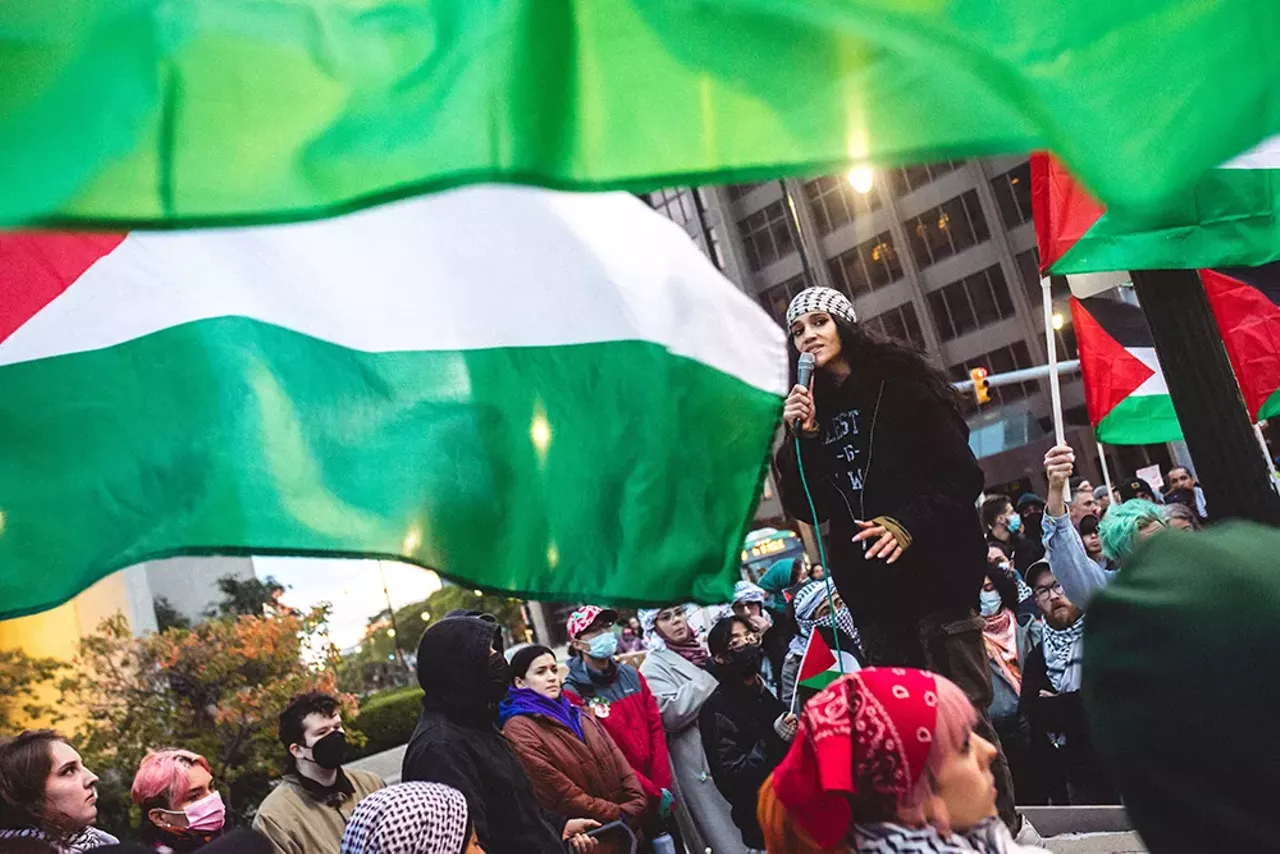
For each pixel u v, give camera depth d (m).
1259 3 1.62
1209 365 3.54
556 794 5.17
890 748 2.05
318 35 1.49
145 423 2.56
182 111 1.44
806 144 1.61
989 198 44.34
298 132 1.48
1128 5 1.61
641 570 2.69
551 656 5.55
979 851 2.03
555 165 1.55
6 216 1.35
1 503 2.50
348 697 15.62
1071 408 42.16
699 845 6.37
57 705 15.27
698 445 2.75
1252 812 0.95
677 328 2.76
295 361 2.61
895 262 48.00
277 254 2.62
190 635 14.62
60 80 1.39
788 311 4.03
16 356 2.54
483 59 1.53
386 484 2.60
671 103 1.59
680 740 6.48
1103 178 1.62
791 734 5.18
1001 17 1.61
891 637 3.89
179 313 2.61
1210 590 1.00
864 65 1.60
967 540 3.79
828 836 2.09
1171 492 11.16
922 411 3.85
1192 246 3.49
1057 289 42.50
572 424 2.71
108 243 2.61
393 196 1.50
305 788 4.41
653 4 1.58
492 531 2.63
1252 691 0.96
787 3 1.57
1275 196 3.47
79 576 2.49
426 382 2.65
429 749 4.02
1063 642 5.88
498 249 2.70
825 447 4.00
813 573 9.38
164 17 1.44
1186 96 1.63
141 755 14.20
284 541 2.53
